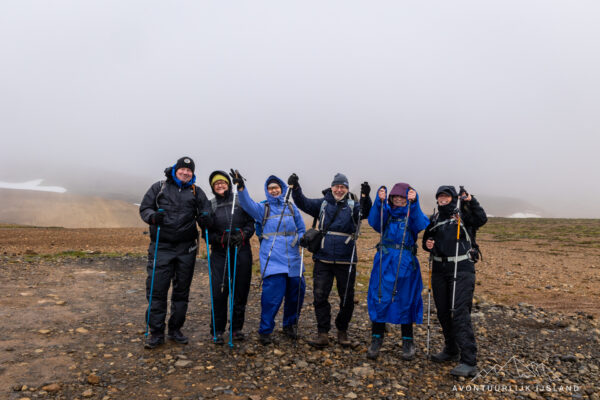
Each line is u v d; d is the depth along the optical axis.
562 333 7.32
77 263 12.98
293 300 6.13
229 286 5.70
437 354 5.52
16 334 5.71
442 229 5.33
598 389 4.71
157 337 5.48
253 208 5.71
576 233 57.66
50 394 3.99
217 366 4.93
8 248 17.31
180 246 5.56
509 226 78.00
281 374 4.80
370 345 6.05
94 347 5.39
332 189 5.83
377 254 5.64
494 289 12.84
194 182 5.70
